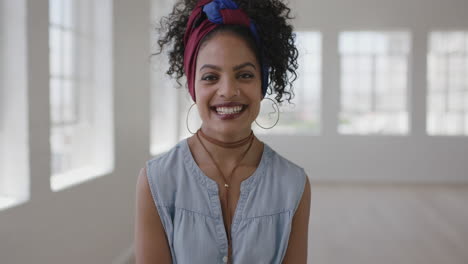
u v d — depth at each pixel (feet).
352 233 15.69
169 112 18.89
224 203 3.11
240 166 3.17
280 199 3.14
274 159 3.27
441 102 26.63
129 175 12.42
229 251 3.05
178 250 3.05
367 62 27.04
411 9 25.76
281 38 3.23
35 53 7.64
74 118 10.40
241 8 2.96
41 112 7.84
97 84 11.02
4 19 7.38
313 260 12.87
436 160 26.25
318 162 26.89
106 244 10.84
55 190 8.30
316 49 27.17
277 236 3.14
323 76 26.58
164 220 3.11
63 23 9.76
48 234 8.04
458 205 20.38
